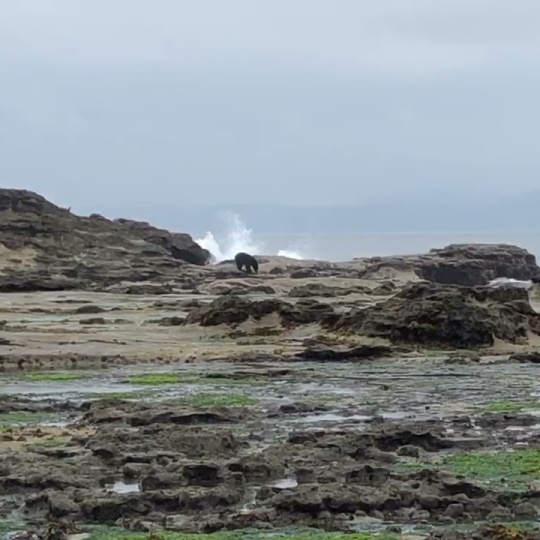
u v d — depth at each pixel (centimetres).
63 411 7931
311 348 12044
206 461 5531
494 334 12988
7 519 4778
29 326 14288
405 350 12456
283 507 4784
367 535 4484
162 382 9812
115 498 4866
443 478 5206
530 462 5906
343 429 6944
